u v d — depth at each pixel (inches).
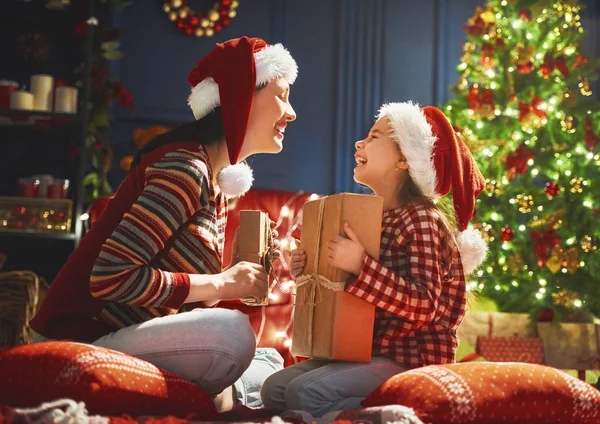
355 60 191.3
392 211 84.8
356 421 62.4
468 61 172.4
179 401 65.9
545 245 161.3
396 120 88.4
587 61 171.3
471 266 91.7
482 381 66.4
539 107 161.8
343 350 76.1
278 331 120.4
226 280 75.5
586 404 67.7
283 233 127.6
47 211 153.9
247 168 83.5
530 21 170.2
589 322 157.0
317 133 188.5
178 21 182.2
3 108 153.9
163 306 73.0
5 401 63.8
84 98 158.2
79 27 161.0
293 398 76.7
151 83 182.1
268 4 189.2
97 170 165.8
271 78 84.0
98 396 61.4
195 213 77.5
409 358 79.6
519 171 162.6
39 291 139.4
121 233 72.5
